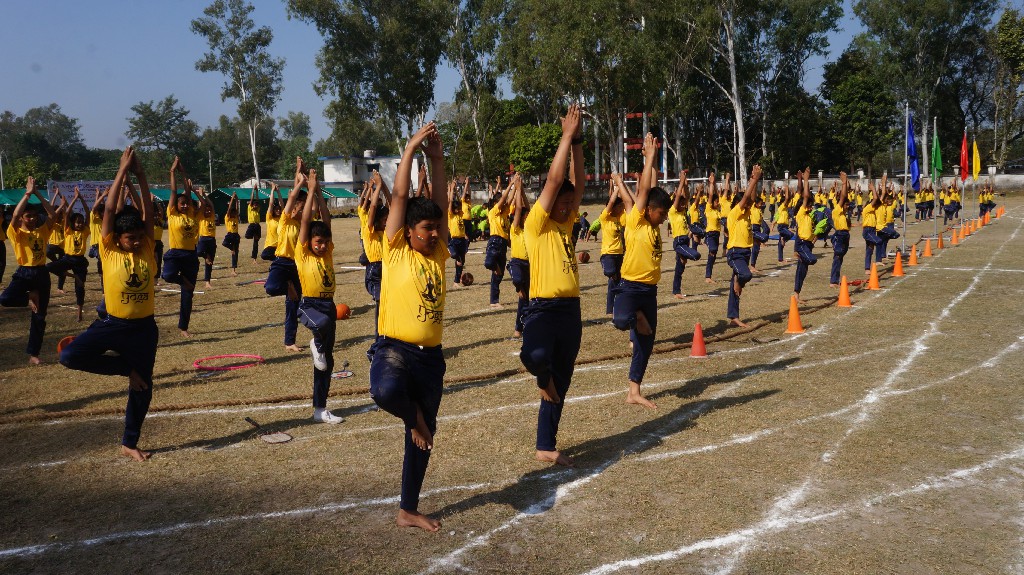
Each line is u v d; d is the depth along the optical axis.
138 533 4.44
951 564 3.80
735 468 5.20
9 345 10.70
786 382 7.50
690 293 14.38
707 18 44.88
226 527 4.49
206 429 6.54
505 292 15.16
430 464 5.48
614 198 11.26
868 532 4.18
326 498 4.90
